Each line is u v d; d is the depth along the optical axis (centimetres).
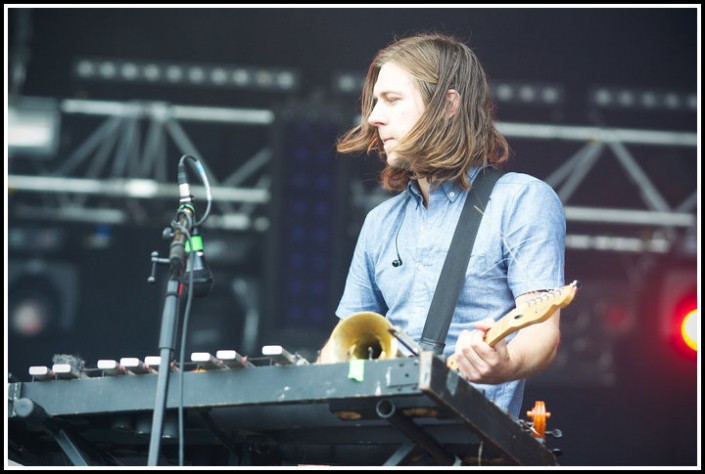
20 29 2000
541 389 2306
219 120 2111
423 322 639
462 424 509
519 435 527
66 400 561
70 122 2112
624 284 2242
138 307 2252
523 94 2061
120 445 641
